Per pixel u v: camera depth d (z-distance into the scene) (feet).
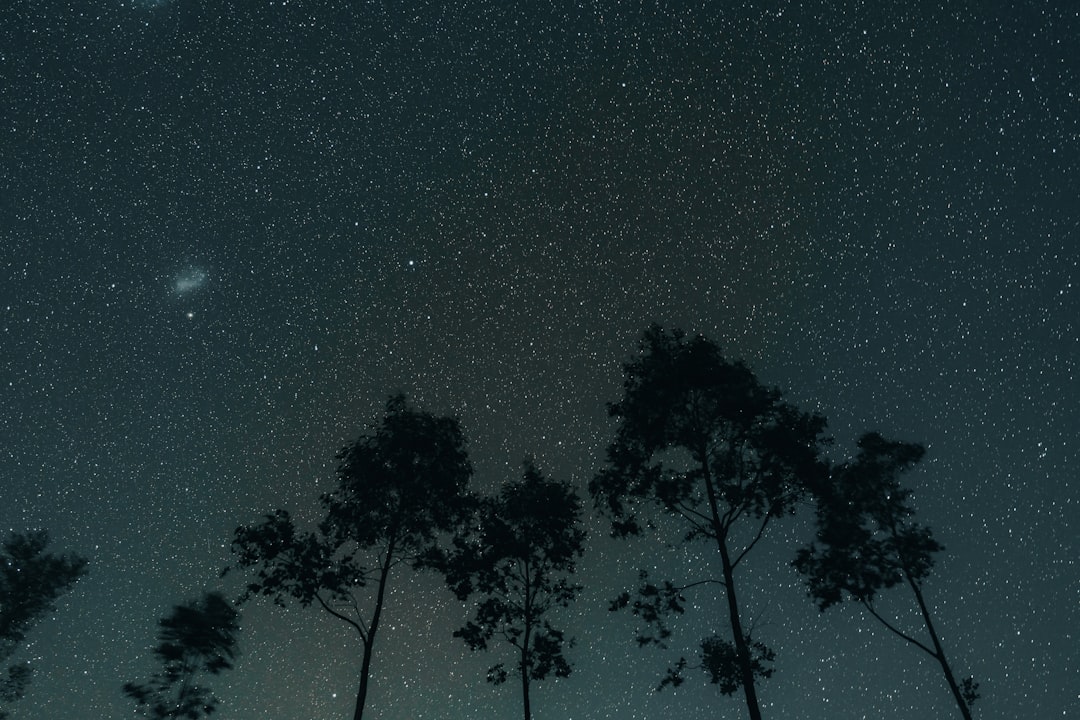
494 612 77.66
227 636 82.33
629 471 77.15
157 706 77.25
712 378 75.82
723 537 70.18
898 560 77.30
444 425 81.30
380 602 71.26
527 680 74.08
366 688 65.36
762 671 63.72
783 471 72.28
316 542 72.38
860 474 80.53
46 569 94.12
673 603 69.97
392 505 77.05
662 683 64.75
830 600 76.64
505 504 82.89
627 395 78.74
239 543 71.15
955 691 70.74
